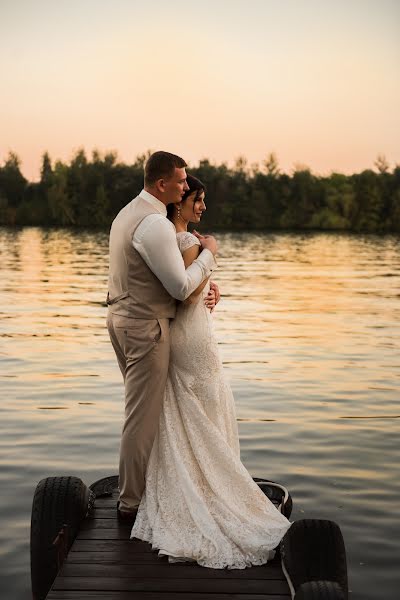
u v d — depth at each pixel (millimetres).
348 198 108562
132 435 4109
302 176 109812
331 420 9633
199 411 4090
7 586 5277
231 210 110750
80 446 8375
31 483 7199
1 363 13367
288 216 110438
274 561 3883
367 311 22359
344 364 13609
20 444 8445
